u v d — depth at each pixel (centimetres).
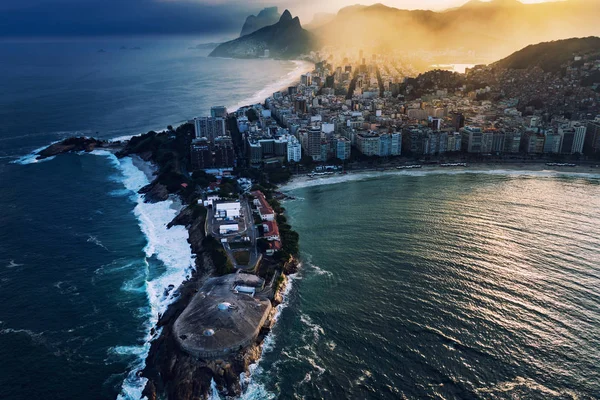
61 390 18662
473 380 17962
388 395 17562
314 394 17912
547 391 17338
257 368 19475
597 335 19912
